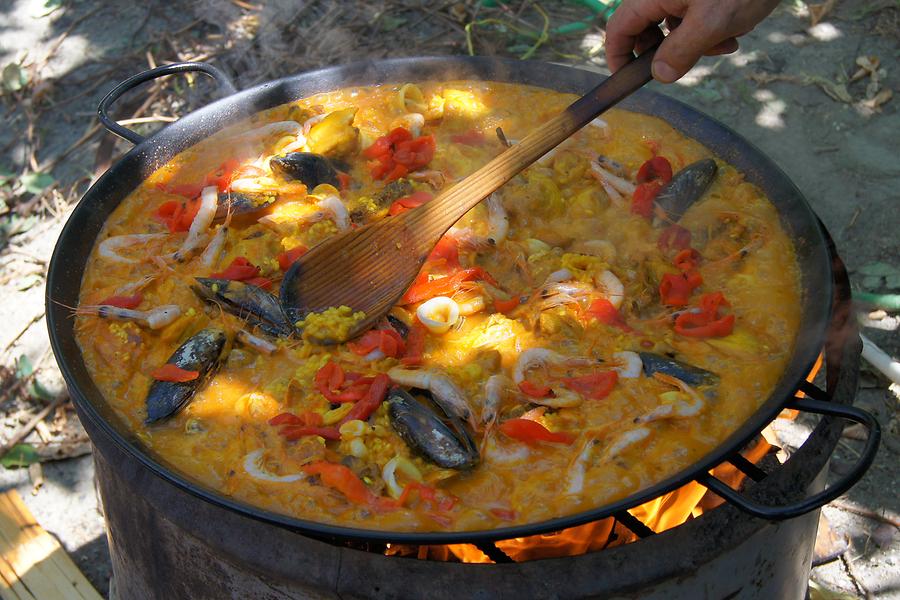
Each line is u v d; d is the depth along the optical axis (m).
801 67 1.70
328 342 0.82
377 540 0.66
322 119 1.02
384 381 0.79
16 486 1.21
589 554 0.71
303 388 0.80
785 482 0.75
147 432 0.78
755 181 0.95
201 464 0.76
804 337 0.80
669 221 0.93
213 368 0.82
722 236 0.91
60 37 1.86
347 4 1.82
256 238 0.91
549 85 1.09
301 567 0.71
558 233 0.94
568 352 0.83
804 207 0.89
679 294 0.86
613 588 0.70
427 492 0.73
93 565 1.13
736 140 0.98
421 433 0.75
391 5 1.82
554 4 1.86
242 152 1.02
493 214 0.93
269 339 0.84
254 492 0.74
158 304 0.87
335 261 0.86
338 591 0.70
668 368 0.80
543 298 0.86
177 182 0.98
